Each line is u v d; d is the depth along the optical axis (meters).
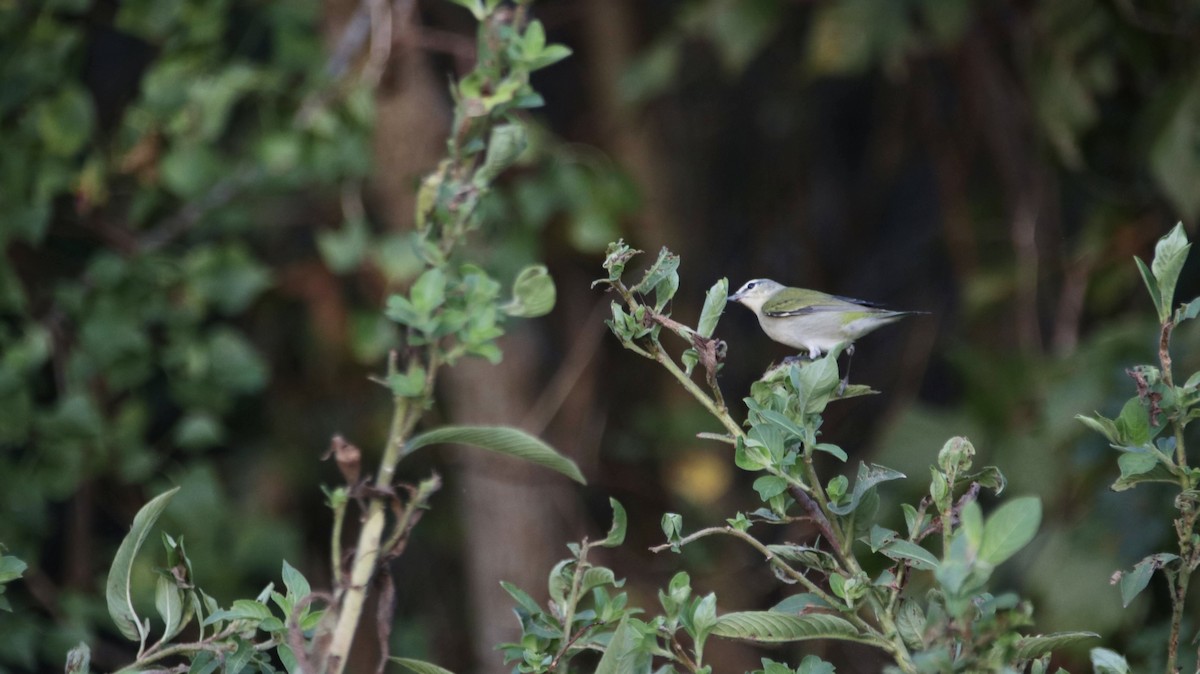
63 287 10.70
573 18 15.72
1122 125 11.69
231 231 11.70
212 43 11.12
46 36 10.54
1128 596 4.18
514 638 13.23
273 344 13.05
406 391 4.78
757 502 15.04
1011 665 3.94
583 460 14.36
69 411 10.13
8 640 9.34
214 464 12.73
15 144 10.45
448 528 14.47
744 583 14.57
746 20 12.18
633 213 11.88
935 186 17.94
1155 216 11.67
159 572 4.41
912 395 16.23
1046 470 10.52
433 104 12.18
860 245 17.92
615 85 15.32
